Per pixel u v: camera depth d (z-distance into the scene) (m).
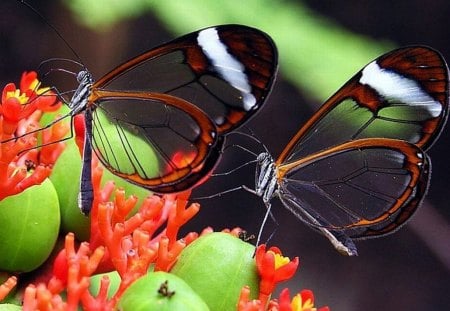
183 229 0.73
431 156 0.79
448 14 0.76
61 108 0.35
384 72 0.35
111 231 0.32
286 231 0.76
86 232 0.34
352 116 0.35
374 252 0.78
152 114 0.33
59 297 0.31
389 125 0.35
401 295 0.78
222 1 0.53
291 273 0.32
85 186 0.33
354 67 0.56
